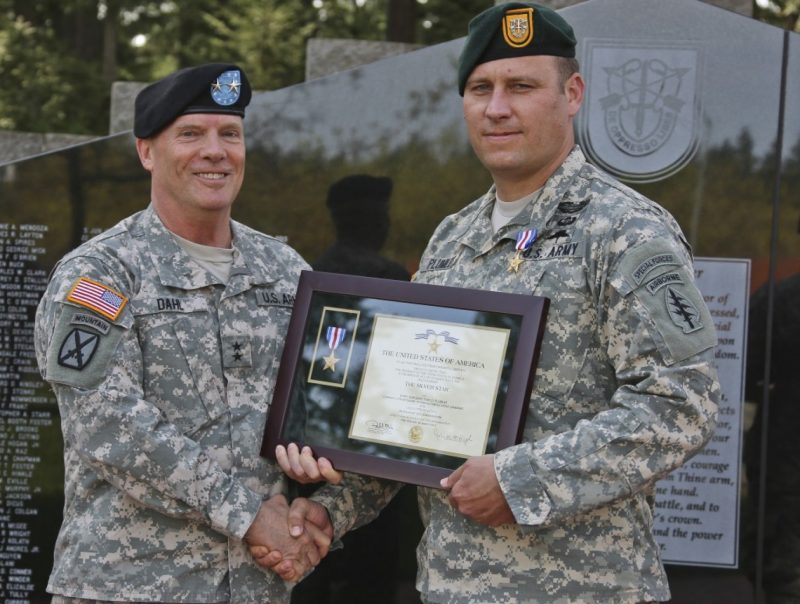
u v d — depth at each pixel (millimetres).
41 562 3469
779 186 3252
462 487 2137
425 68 3400
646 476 2070
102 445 2314
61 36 9773
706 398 2082
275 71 8148
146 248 2523
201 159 2488
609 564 2174
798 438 3219
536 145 2297
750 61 3262
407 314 2350
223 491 2359
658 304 2096
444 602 2262
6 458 3482
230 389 2486
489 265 2379
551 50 2293
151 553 2377
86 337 2352
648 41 3285
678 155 3283
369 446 2311
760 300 3260
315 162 3438
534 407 2225
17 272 3494
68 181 3484
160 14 9789
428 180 3402
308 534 2469
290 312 2613
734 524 3244
